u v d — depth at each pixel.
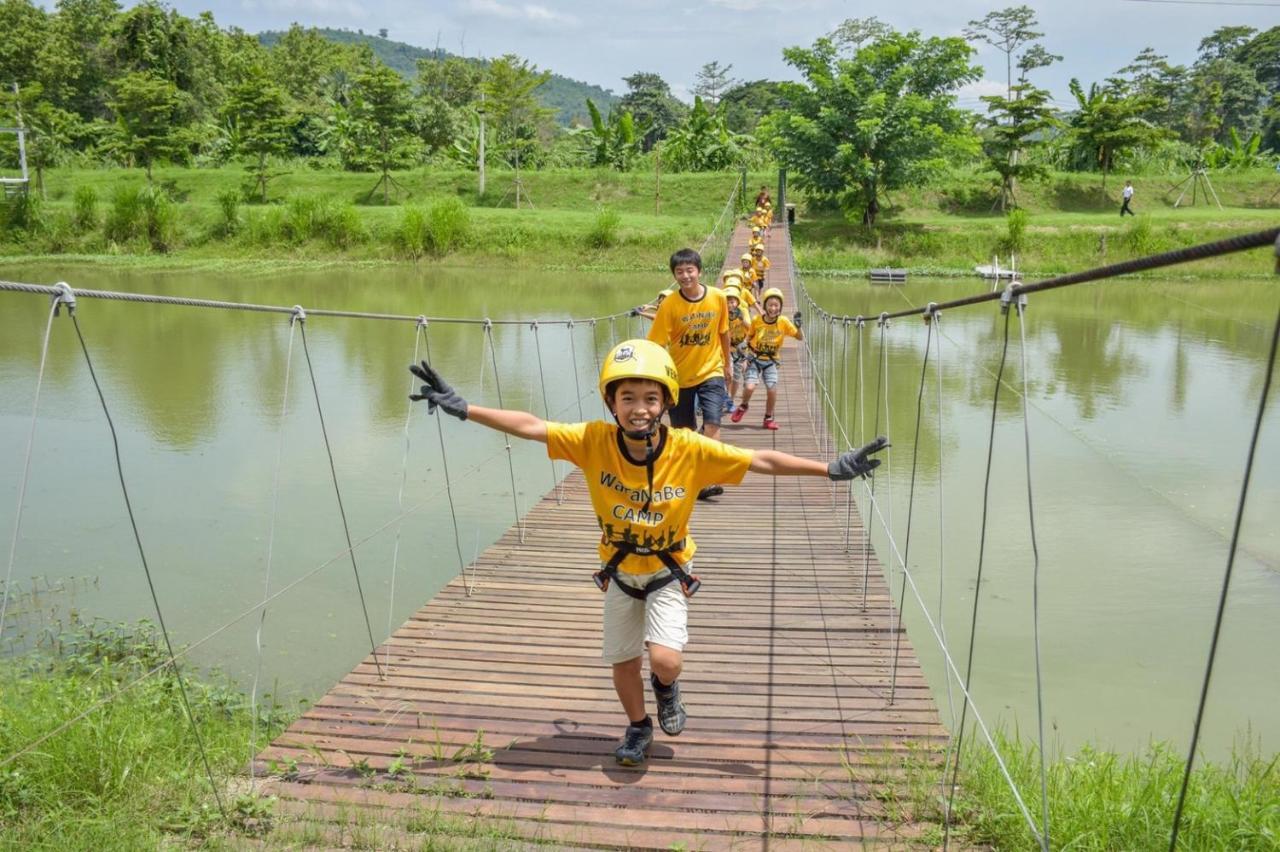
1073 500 8.35
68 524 7.35
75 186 39.97
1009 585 6.55
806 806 3.00
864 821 2.92
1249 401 12.45
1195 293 25.42
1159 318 20.67
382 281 28.08
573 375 13.73
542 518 6.48
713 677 4.05
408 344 16.44
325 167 45.06
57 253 33.78
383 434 10.34
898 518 7.90
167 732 3.55
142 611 5.85
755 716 3.67
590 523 6.35
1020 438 10.54
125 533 7.18
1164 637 5.73
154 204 34.62
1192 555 7.05
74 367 14.20
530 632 4.52
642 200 39.81
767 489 7.22
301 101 62.16
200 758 3.32
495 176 41.25
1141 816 3.06
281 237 35.00
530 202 39.09
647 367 2.77
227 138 45.41
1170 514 7.96
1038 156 42.09
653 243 33.88
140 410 11.43
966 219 36.44
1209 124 57.25
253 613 5.84
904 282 29.25
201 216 36.47
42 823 2.77
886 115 34.06
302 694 4.83
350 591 6.18
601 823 2.89
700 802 3.02
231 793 3.02
